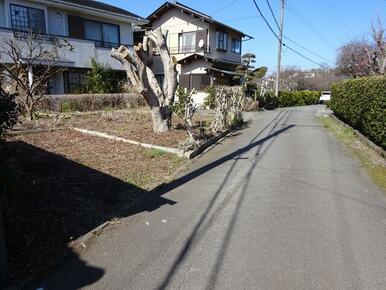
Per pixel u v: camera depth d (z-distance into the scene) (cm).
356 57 2614
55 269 304
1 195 404
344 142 974
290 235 373
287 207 459
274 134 1138
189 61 2492
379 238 366
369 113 880
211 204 470
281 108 2644
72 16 1814
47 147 702
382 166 683
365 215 431
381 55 1953
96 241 359
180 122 1144
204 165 691
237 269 307
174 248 346
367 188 543
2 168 334
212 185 558
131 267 311
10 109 319
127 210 445
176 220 416
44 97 1247
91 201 458
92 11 1822
